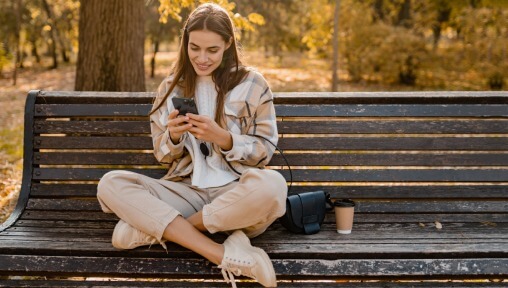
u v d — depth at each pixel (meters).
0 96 13.67
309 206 2.71
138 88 5.69
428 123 3.06
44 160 3.13
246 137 2.69
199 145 2.78
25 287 2.50
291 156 3.08
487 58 15.65
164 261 2.44
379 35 16.62
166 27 18.75
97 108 3.12
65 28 24.48
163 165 3.08
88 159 3.13
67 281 2.52
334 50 10.34
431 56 16.20
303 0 22.06
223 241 2.59
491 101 3.08
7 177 5.55
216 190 2.69
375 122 3.08
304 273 2.41
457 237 2.68
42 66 26.28
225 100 2.74
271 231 2.75
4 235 2.66
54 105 3.13
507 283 2.50
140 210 2.45
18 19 22.48
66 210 3.04
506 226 2.88
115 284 2.50
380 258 2.46
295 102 3.09
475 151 3.18
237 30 3.67
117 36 5.53
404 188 3.05
